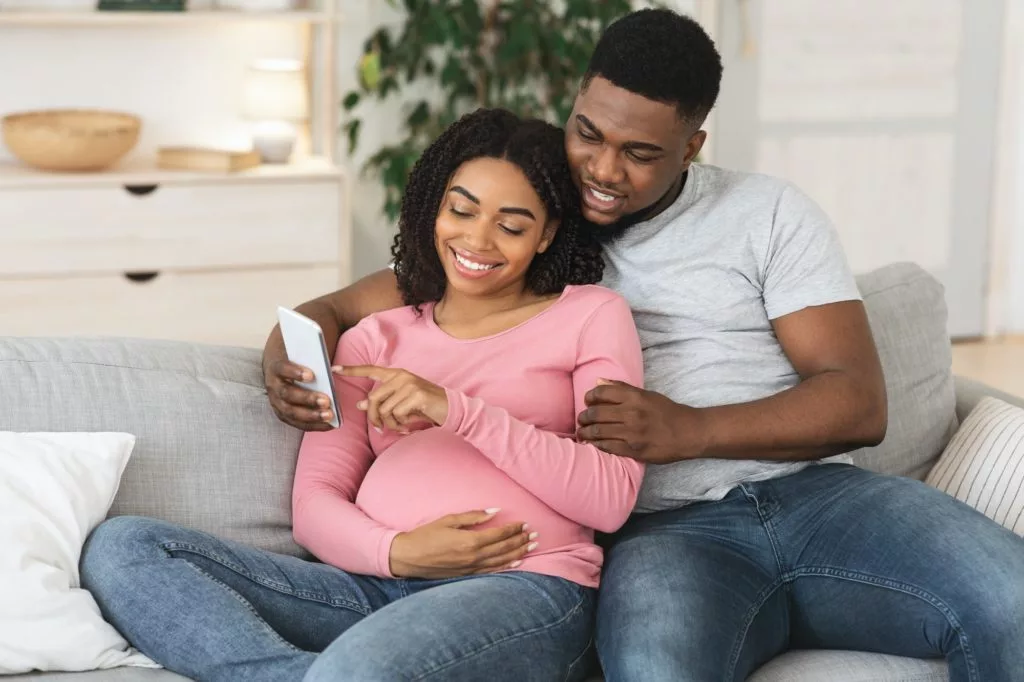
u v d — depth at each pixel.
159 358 1.83
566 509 1.66
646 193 1.77
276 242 3.57
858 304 1.82
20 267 3.38
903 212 4.57
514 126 1.77
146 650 1.57
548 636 1.55
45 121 3.60
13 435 1.65
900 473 2.06
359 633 1.45
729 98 4.33
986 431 2.00
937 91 4.50
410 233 1.82
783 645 1.71
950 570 1.58
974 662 1.55
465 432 1.62
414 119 3.92
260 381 1.86
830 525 1.71
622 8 3.85
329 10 3.63
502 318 1.80
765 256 1.84
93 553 1.60
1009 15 4.50
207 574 1.57
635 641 1.52
